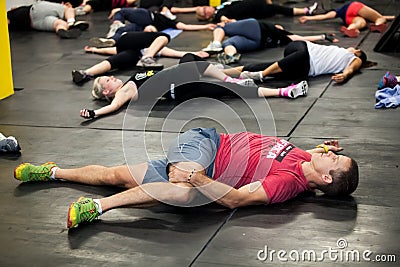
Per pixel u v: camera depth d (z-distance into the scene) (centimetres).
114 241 301
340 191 334
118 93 509
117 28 774
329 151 355
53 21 841
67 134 455
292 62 572
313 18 851
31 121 489
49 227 317
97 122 480
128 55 634
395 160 387
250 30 689
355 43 721
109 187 360
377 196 339
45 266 282
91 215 316
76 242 301
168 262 281
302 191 340
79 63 673
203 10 876
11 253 294
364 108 492
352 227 307
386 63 630
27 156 414
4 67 553
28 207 339
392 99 497
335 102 510
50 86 590
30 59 698
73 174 364
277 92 525
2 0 536
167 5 939
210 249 291
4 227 319
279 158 342
